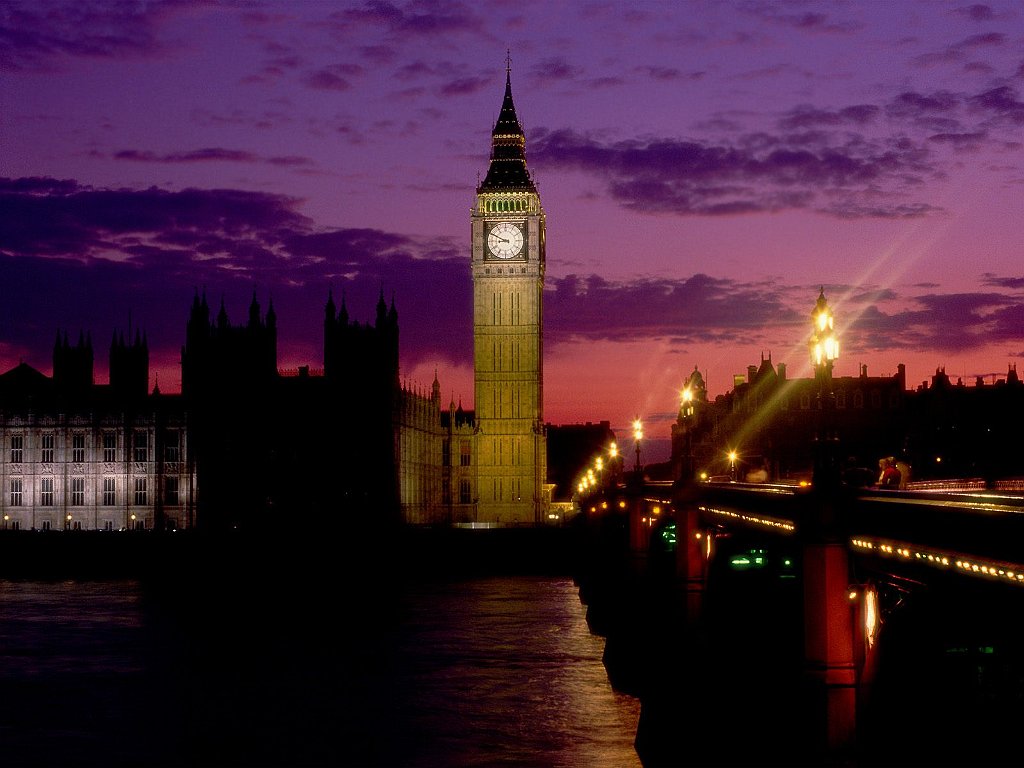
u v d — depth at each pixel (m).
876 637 41.41
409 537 182.75
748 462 174.00
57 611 130.12
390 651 101.88
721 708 53.22
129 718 77.19
